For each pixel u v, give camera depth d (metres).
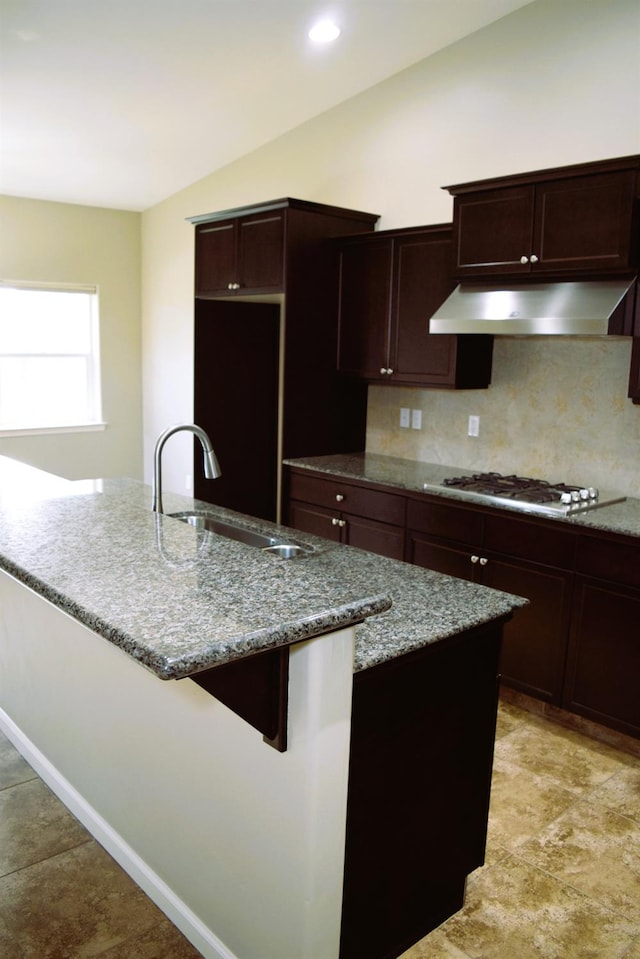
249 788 1.56
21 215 5.71
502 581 3.20
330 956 1.55
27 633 2.48
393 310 3.93
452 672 1.79
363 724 1.58
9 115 4.27
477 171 3.76
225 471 4.93
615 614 2.81
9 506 2.02
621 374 3.33
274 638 1.15
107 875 2.09
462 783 1.90
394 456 4.44
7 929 1.90
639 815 2.48
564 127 3.39
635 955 1.88
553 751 2.88
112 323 6.28
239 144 4.87
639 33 3.09
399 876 1.77
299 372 4.19
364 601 1.31
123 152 4.92
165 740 1.83
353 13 3.38
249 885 1.62
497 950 1.88
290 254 4.00
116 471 6.51
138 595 1.30
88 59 3.64
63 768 2.39
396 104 4.07
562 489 3.39
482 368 3.80
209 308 4.71
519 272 3.21
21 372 5.93
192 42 3.53
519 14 3.48
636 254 2.89
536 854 2.26
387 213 4.21
